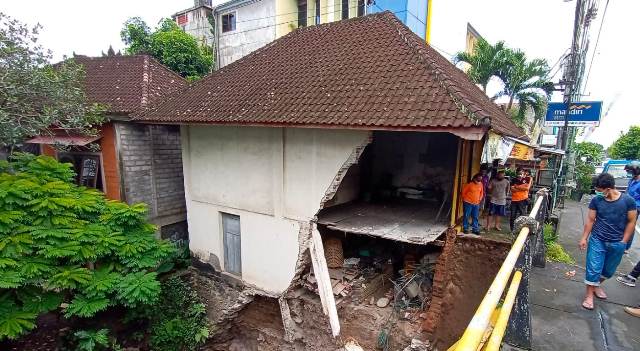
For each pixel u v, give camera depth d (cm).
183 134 973
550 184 1381
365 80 709
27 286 652
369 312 775
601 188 472
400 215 820
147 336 911
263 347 948
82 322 868
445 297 687
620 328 430
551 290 538
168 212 1098
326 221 774
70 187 748
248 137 844
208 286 1007
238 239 939
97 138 945
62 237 653
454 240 714
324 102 689
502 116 998
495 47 1513
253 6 1831
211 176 940
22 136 810
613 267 473
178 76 1234
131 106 969
